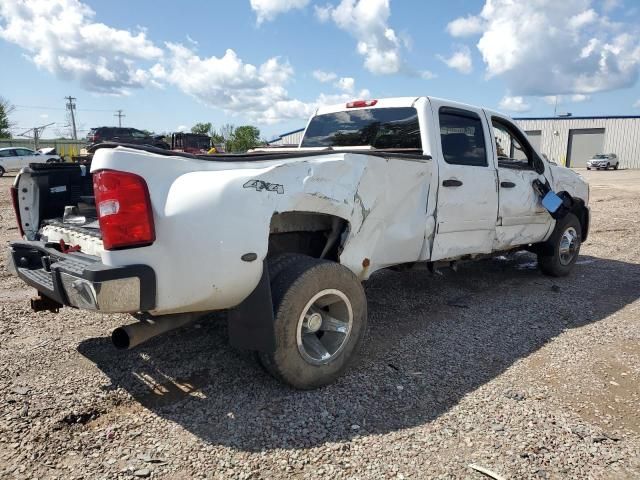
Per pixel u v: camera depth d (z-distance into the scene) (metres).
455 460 2.70
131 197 2.75
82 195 4.51
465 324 4.80
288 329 3.21
